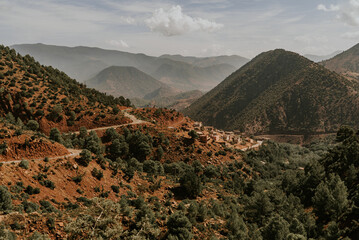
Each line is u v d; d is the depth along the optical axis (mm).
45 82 145875
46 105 125312
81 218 32312
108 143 112188
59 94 140000
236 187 88562
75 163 56844
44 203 39969
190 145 121375
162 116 170875
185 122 179500
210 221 50031
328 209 48812
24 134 58625
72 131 122500
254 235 45719
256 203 59469
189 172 71125
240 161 119750
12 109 118062
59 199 44500
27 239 29500
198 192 66625
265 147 150125
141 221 37688
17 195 38625
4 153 51094
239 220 50688
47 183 46562
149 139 116875
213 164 110688
